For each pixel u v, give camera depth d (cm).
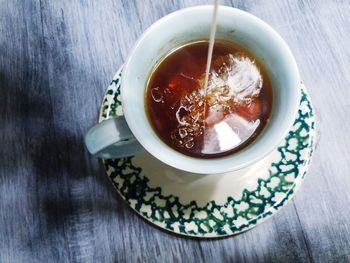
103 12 34
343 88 31
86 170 30
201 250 28
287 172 28
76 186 30
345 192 29
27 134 31
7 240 29
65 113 31
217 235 27
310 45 32
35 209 29
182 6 33
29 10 34
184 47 28
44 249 29
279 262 28
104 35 33
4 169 30
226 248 28
